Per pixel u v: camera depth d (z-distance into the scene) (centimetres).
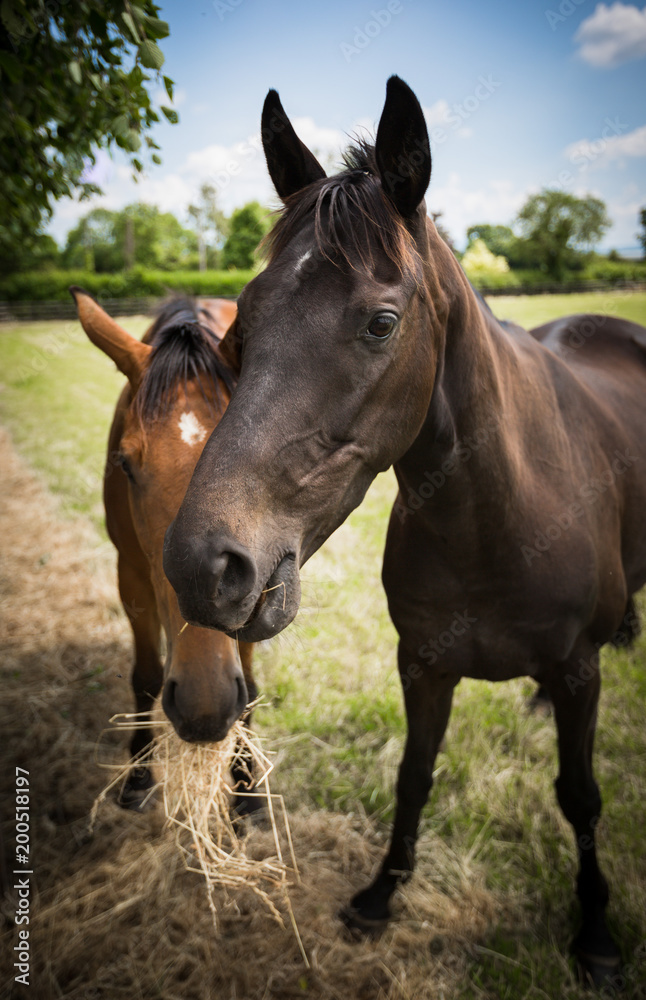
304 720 289
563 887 210
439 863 223
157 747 181
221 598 100
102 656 353
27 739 288
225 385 188
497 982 185
